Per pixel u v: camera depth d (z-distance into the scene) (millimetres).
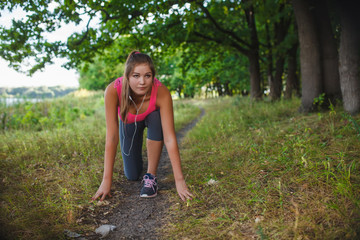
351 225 1728
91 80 27047
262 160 3123
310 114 5410
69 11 4332
